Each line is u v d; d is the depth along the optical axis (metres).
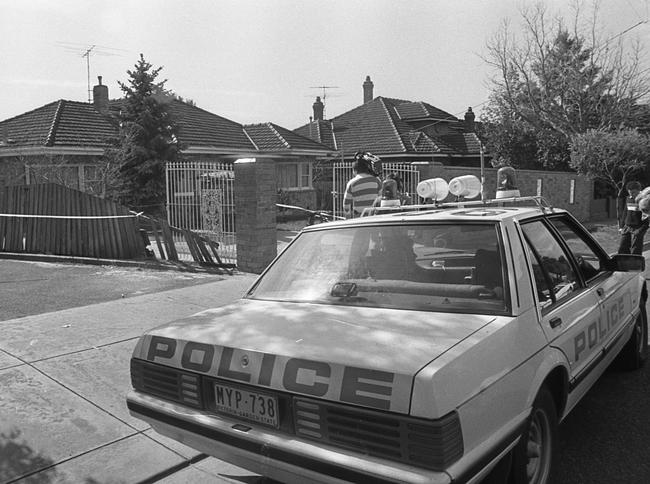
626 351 5.18
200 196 11.42
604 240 16.09
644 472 3.55
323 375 2.53
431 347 2.56
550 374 3.18
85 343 5.86
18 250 12.47
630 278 5.00
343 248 3.80
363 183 7.67
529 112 27.30
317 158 26.00
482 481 2.71
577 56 26.11
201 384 2.95
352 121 32.16
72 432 4.05
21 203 12.38
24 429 4.07
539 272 3.46
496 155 28.09
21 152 18.05
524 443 2.79
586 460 3.70
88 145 18.72
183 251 11.73
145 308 7.30
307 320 3.10
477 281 3.18
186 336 3.11
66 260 11.42
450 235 3.44
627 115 25.80
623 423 4.23
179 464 3.69
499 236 3.29
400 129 29.98
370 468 2.31
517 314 2.96
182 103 25.98
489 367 2.58
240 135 25.14
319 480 2.46
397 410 2.30
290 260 3.98
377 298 3.32
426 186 6.15
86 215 11.56
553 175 20.14
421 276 3.38
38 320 6.72
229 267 10.23
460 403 2.36
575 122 26.50
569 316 3.48
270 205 9.87
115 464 3.67
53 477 3.50
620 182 20.73
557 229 4.09
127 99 18.70
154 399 3.18
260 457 2.65
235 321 3.24
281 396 2.63
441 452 2.22
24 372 5.08
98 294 8.22
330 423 2.47
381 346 2.61
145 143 18.31
